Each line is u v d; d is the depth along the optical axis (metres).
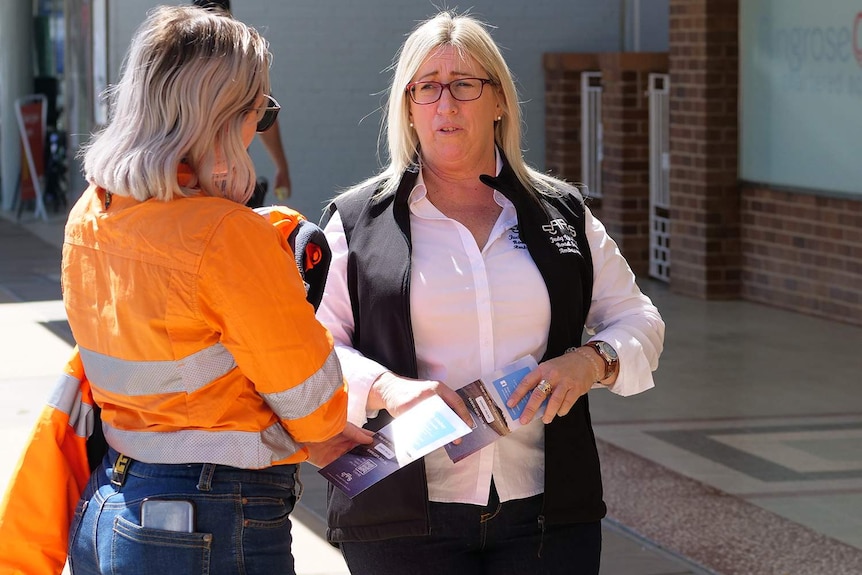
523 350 3.27
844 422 7.36
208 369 2.66
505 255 3.29
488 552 3.28
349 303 3.33
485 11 14.77
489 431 3.04
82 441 2.89
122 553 2.66
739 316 10.48
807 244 10.38
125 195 2.69
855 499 6.02
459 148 3.30
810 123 10.20
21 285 12.10
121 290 2.67
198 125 2.66
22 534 2.86
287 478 2.79
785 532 5.58
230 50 2.69
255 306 2.61
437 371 3.25
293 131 14.51
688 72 11.23
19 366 8.72
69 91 18.45
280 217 2.95
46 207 18.58
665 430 7.25
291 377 2.65
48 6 21.64
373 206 3.36
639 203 12.70
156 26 2.70
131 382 2.69
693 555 5.32
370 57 14.55
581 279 3.35
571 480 3.23
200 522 2.64
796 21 10.25
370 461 2.97
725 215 11.16
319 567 5.22
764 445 6.92
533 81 14.97
